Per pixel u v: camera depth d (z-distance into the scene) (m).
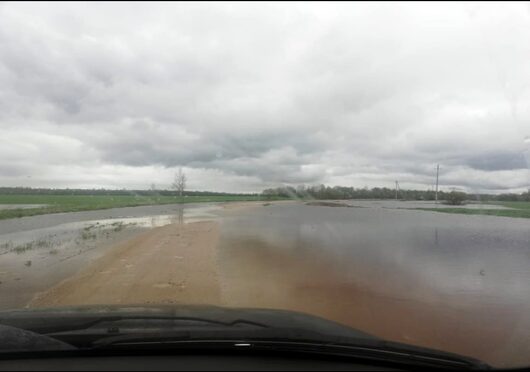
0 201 54.06
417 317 7.42
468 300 8.66
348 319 7.29
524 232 19.08
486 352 5.77
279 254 14.21
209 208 44.50
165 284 9.97
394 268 11.99
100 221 29.92
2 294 9.15
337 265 12.25
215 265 12.27
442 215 23.48
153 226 25.28
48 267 12.44
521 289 9.59
